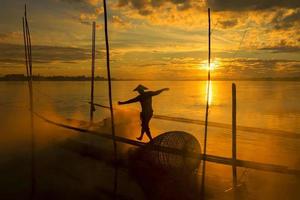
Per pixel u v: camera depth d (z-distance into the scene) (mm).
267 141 16203
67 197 8922
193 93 80062
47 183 9820
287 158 12844
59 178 10258
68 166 11430
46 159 12477
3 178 10281
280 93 68625
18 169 11234
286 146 15055
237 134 18391
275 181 9609
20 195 9039
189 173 9609
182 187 9141
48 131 17781
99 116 27531
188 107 37344
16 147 14617
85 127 16312
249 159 12758
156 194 9047
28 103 39438
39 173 10844
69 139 14461
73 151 13406
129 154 10508
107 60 10414
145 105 10945
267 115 28438
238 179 10047
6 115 26875
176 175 9359
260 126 22031
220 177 10297
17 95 55344
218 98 55562
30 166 11625
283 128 21094
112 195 9016
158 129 20516
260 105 37812
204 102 45438
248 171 10688
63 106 35719
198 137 17625
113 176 10414
